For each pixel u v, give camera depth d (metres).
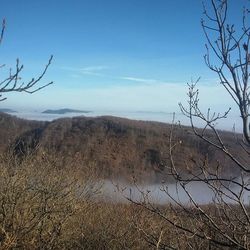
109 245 8.03
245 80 3.00
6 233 6.28
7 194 6.96
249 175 3.42
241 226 3.71
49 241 7.09
